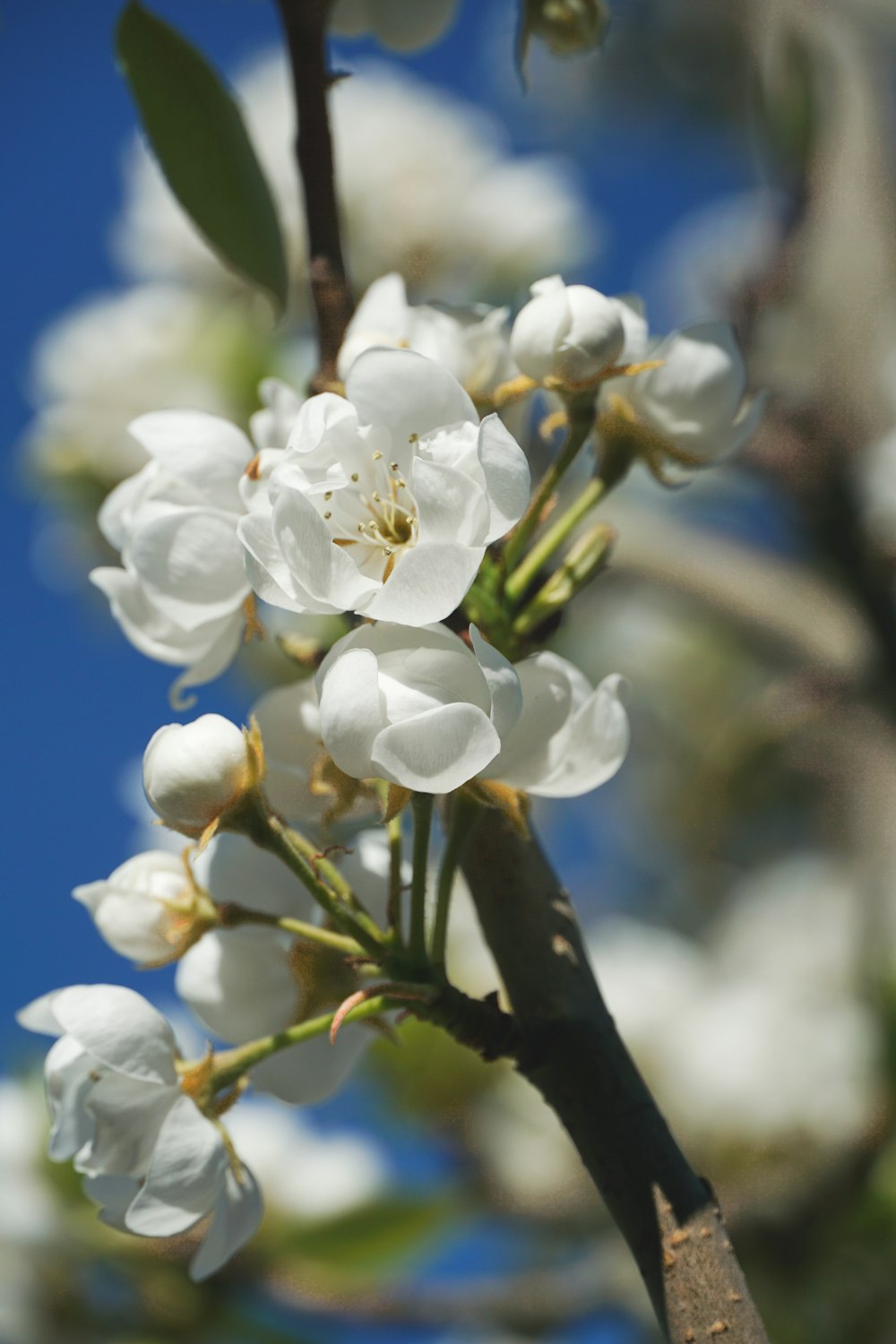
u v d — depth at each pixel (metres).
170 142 0.80
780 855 1.65
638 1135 0.72
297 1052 0.75
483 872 0.74
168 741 0.72
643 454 0.76
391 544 0.72
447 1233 1.05
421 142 1.49
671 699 1.69
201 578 0.74
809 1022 1.22
